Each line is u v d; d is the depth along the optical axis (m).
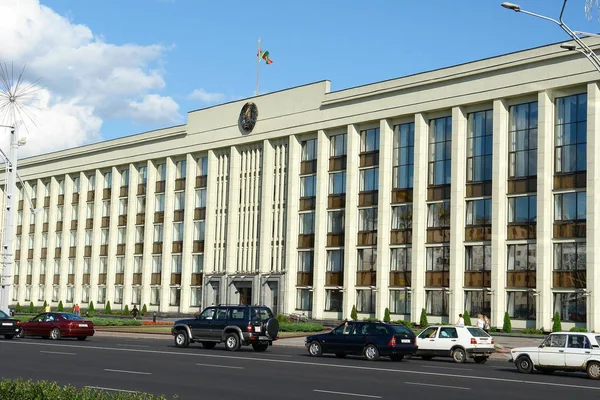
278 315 57.84
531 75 47.66
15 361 26.94
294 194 61.78
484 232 49.72
